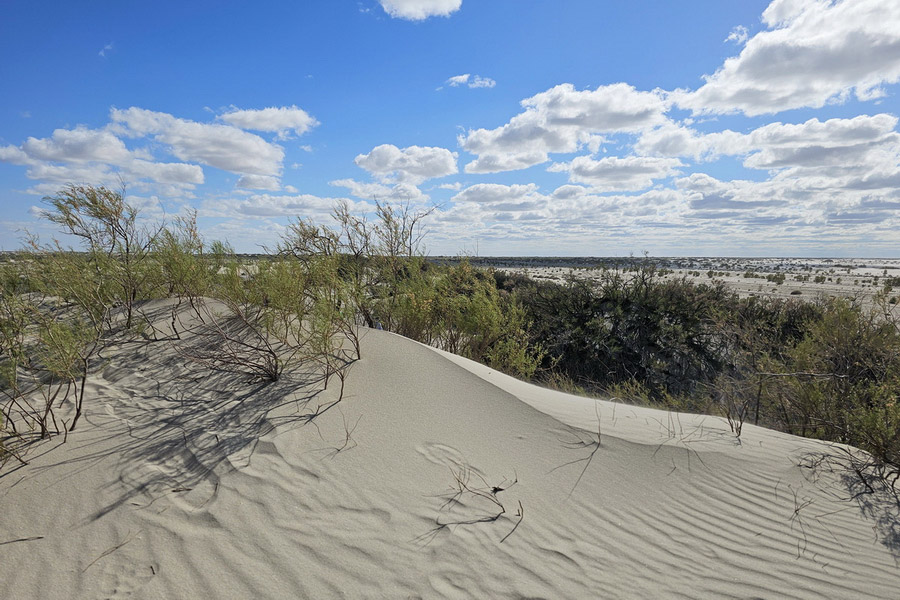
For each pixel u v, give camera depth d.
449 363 4.93
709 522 3.02
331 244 7.39
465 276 8.77
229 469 3.23
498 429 3.88
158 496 2.97
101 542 2.60
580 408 4.43
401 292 7.67
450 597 2.34
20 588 2.30
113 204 6.50
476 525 2.85
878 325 6.04
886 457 3.70
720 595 2.46
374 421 3.88
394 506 2.97
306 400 4.20
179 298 6.80
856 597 2.47
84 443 3.53
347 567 2.48
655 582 2.53
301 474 3.21
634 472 3.45
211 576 2.40
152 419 3.89
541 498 3.14
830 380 5.42
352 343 5.42
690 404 6.83
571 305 9.84
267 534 2.68
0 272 6.69
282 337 5.08
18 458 3.27
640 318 9.41
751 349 7.88
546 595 2.39
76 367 4.72
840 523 3.04
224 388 4.43
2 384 4.44
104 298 6.18
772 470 3.55
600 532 2.89
